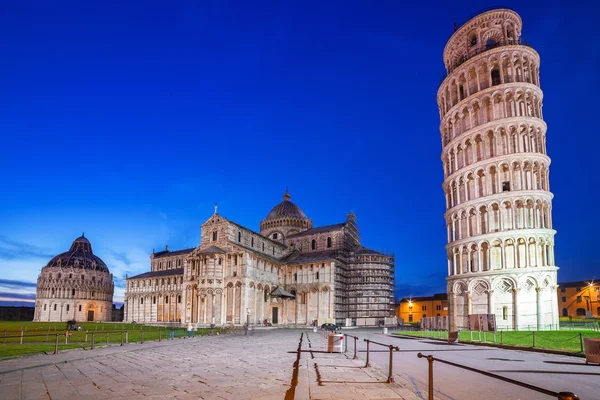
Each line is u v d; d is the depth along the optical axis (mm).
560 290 139000
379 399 15000
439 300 156625
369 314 105875
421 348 36906
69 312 168000
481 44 76000
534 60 72062
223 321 88062
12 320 173625
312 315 98875
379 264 110125
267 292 97312
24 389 17094
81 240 189750
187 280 93688
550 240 62969
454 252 71625
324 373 20859
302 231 120188
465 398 15844
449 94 79375
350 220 119438
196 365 24453
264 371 21859
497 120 68625
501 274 63250
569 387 17922
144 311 134000
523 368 23609
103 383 18375
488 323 52406
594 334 45625
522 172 65938
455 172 74125
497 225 66125
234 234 94500
